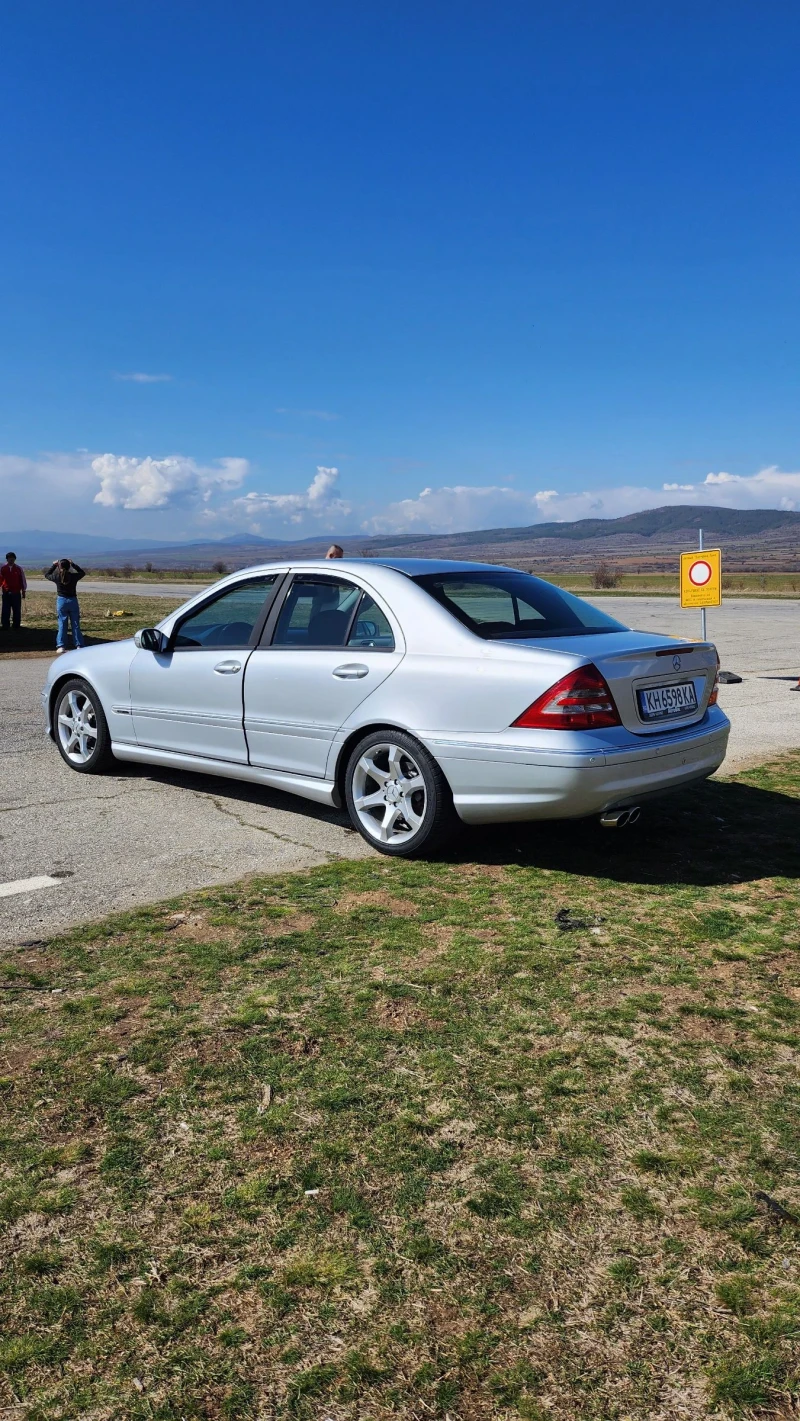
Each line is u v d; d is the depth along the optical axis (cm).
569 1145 234
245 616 566
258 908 400
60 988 322
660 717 451
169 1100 254
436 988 322
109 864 463
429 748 452
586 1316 182
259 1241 202
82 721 673
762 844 490
